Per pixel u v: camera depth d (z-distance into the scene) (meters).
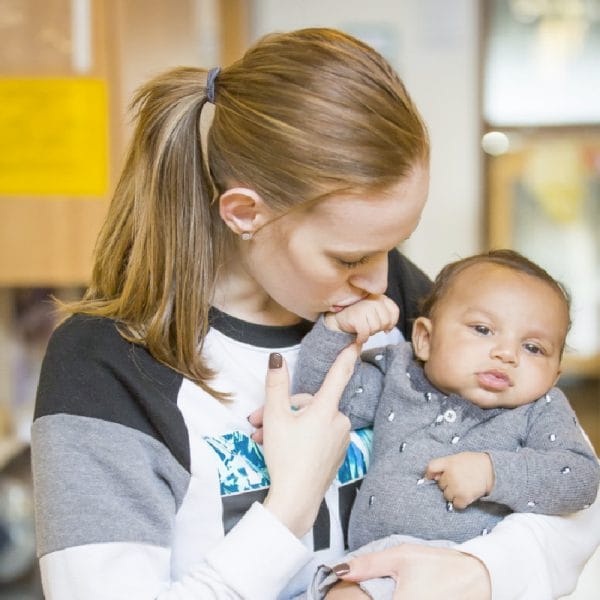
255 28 4.07
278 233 1.04
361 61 1.01
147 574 0.99
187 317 1.09
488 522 1.18
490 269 1.28
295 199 1.00
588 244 4.22
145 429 1.05
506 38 4.15
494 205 4.20
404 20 4.07
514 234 4.23
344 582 1.09
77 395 1.04
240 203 1.04
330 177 0.97
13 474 2.35
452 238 4.23
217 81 1.08
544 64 4.16
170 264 1.09
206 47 3.32
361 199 0.98
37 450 1.04
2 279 1.82
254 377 1.15
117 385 1.05
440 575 1.05
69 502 1.00
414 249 4.25
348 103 0.98
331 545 1.19
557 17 4.13
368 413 1.29
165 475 1.05
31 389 2.26
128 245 1.14
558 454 1.16
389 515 1.18
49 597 0.99
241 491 1.09
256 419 1.11
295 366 1.19
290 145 0.99
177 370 1.09
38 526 1.02
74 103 1.78
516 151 4.18
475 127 4.14
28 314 2.25
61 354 1.07
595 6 4.11
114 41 1.78
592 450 1.21
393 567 1.07
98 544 0.98
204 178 1.10
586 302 4.25
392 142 0.98
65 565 0.98
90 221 1.81
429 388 1.27
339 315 1.14
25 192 1.80
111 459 1.02
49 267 1.82
